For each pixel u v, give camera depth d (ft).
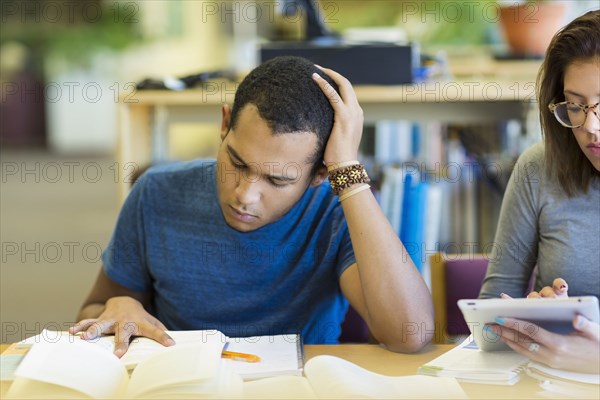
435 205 8.11
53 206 20.85
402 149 10.10
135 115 8.34
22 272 14.93
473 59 11.34
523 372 4.18
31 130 33.12
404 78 7.88
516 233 5.32
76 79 31.76
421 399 3.71
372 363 4.51
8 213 19.94
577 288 5.16
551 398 3.83
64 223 18.69
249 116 4.45
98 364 3.98
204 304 5.32
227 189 4.68
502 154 9.36
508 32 9.50
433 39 13.79
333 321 5.41
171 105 8.80
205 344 4.15
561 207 5.15
